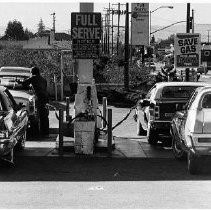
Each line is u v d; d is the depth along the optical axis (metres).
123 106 30.73
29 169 12.14
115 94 31.95
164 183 10.66
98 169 12.19
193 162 11.45
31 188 10.15
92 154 14.09
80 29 14.52
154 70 68.62
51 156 13.90
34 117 17.55
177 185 10.47
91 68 14.77
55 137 17.98
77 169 12.18
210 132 11.16
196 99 11.80
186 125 11.83
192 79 41.66
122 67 43.59
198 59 30.61
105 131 16.86
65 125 16.39
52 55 38.56
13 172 11.78
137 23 50.25
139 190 10.01
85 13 14.46
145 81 39.59
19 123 13.37
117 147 15.57
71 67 38.22
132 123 23.19
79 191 9.91
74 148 14.29
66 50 39.53
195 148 11.16
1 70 24.48
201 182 10.75
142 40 50.31
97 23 14.47
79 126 14.02
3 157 12.13
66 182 10.73
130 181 10.84
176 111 14.86
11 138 11.73
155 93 16.31
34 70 18.06
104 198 9.34
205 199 9.29
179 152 13.41
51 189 10.08
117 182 10.76
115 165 12.72
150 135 16.16
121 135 19.06
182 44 30.66
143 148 15.54
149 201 9.12
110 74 43.12
